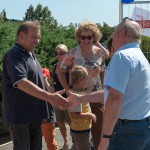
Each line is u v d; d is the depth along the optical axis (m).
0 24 8.83
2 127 8.15
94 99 4.36
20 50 4.46
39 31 4.55
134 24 3.57
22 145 4.52
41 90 4.32
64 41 10.73
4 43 8.35
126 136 3.49
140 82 3.46
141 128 3.47
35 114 4.55
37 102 4.57
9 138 8.06
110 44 4.00
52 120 5.96
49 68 9.75
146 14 8.95
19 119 4.46
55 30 11.84
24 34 4.46
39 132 4.81
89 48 5.40
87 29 5.32
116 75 3.36
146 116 3.51
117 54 3.43
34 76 4.53
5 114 4.57
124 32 3.54
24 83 4.30
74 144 5.03
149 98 3.55
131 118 3.47
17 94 4.46
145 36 8.95
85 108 4.95
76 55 5.44
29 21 4.53
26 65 4.44
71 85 4.98
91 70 5.35
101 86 5.49
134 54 3.47
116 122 3.47
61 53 6.94
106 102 3.39
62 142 7.74
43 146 7.22
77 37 5.43
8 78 4.48
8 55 4.43
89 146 4.97
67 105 4.35
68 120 5.69
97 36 5.43
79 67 4.98
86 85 5.06
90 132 5.13
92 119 5.06
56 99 4.32
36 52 9.82
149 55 8.86
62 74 5.56
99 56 5.45
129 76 3.40
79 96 4.36
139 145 3.49
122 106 3.47
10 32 8.69
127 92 3.45
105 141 3.40
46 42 10.20
